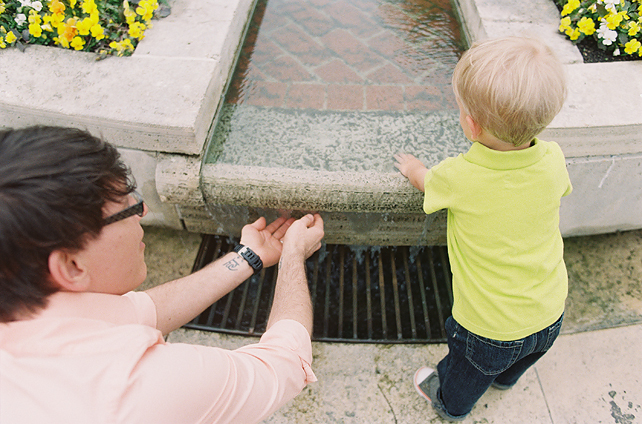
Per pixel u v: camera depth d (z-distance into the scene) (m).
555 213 1.14
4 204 0.55
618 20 1.88
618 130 1.64
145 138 1.69
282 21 2.51
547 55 0.98
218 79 1.94
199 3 2.22
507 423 1.59
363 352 1.78
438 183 1.20
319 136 1.89
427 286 2.01
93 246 0.66
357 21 2.52
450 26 2.49
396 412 1.62
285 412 1.62
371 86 2.13
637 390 1.66
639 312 1.87
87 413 0.56
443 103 2.05
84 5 1.88
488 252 1.14
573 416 1.60
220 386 0.66
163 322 1.15
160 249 2.06
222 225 1.98
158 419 0.59
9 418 0.54
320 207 1.71
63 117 1.69
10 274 0.58
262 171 1.69
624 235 2.11
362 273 2.06
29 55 1.89
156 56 1.92
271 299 1.96
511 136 1.01
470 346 1.25
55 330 0.61
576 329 1.82
